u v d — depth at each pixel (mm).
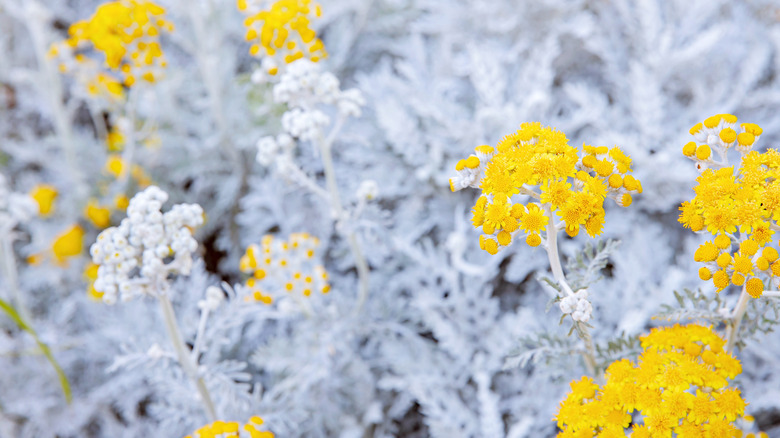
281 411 756
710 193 612
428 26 1161
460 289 925
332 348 804
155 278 681
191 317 828
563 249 897
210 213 1127
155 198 679
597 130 1001
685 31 1052
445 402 816
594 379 673
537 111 971
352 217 786
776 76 1036
